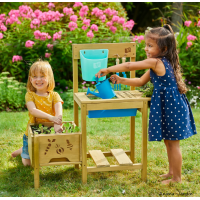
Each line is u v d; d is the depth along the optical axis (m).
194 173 2.59
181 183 2.39
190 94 5.17
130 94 2.58
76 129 2.39
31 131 2.39
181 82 2.36
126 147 3.22
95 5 5.92
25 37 5.16
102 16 5.16
